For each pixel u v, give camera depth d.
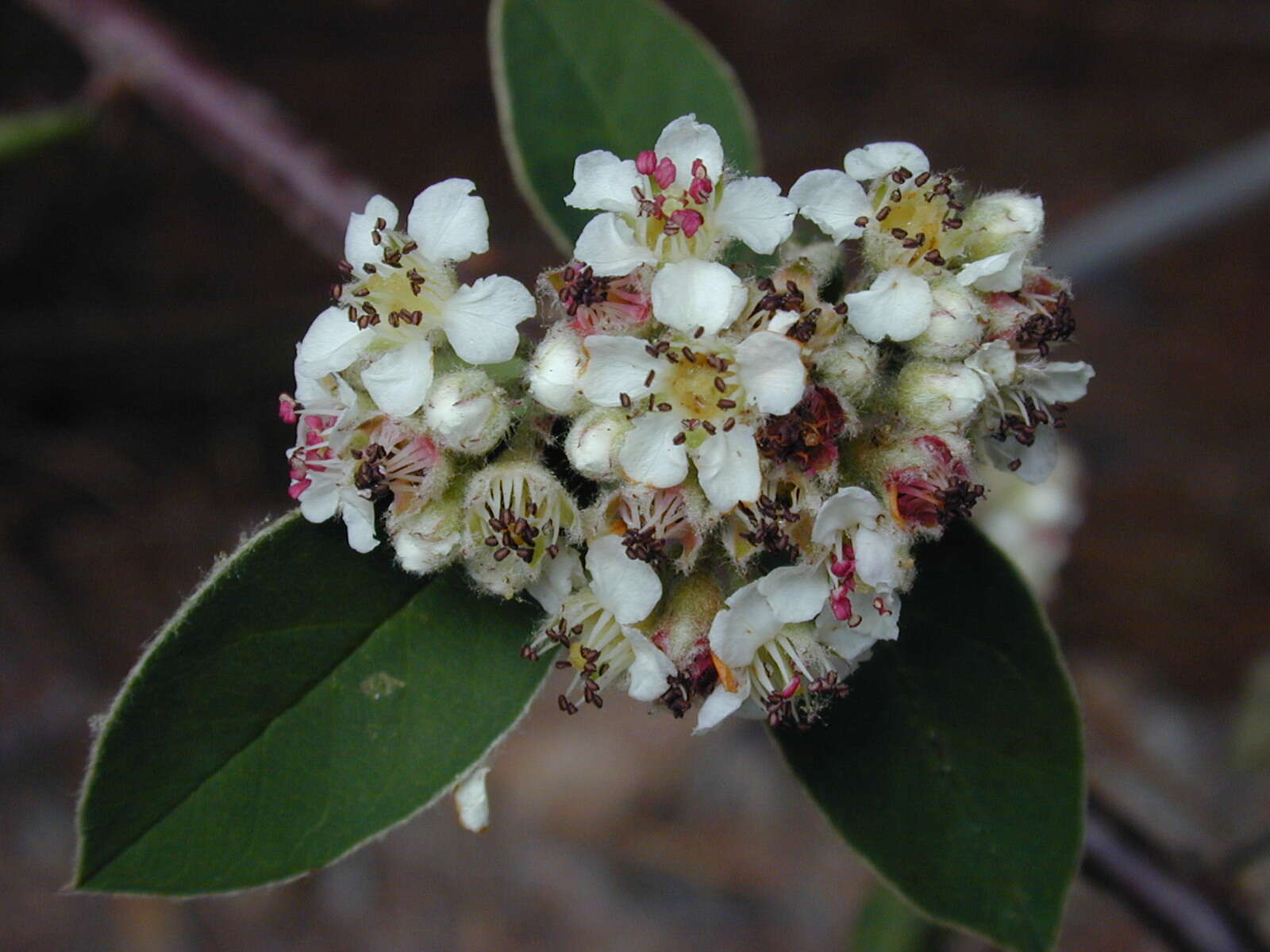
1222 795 0.16
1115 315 0.18
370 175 0.16
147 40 0.08
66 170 0.15
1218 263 0.18
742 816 0.15
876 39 0.18
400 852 0.14
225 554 0.05
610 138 0.07
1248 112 0.18
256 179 0.08
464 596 0.05
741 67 0.18
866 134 0.18
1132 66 0.19
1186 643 0.17
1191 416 0.18
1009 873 0.05
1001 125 0.18
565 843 0.15
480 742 0.05
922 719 0.05
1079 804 0.05
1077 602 0.17
